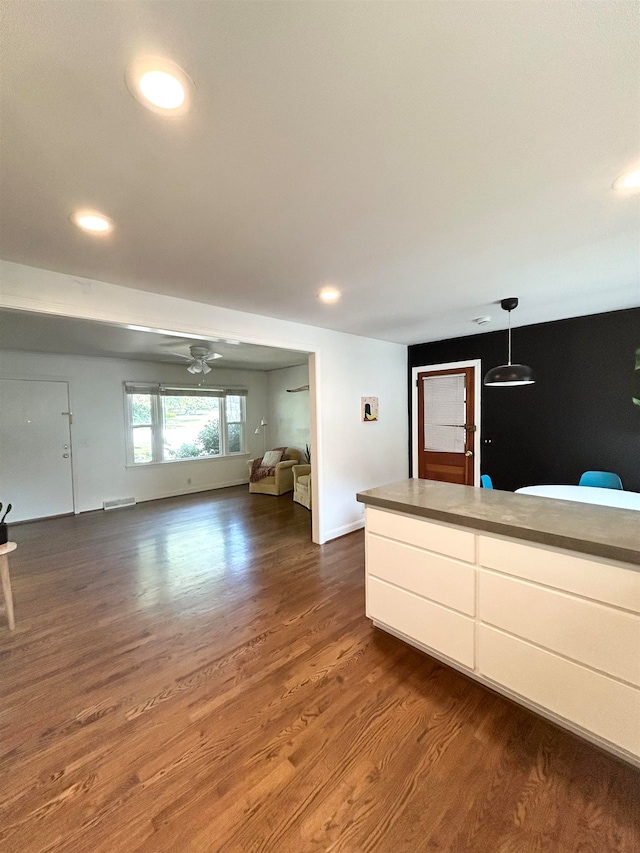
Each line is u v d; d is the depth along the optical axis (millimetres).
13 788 1381
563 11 787
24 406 5031
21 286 2162
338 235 1844
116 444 5871
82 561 3592
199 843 1193
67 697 1833
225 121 1076
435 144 1204
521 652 1641
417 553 2018
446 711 1706
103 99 986
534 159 1290
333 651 2152
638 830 1206
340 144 1194
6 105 992
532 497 2170
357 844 1182
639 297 2969
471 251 2061
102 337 4176
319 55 883
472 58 897
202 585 3039
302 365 7082
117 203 1522
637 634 1341
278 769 1439
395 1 763
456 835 1202
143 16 785
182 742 1568
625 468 3443
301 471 6258
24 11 767
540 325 3900
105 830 1235
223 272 2316
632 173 1378
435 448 4918
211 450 7125
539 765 1436
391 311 3328
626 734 1383
